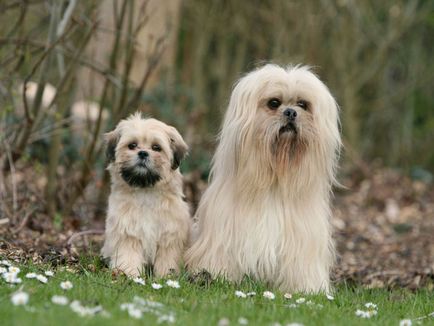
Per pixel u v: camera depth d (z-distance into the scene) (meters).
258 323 6.58
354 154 22.38
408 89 25.89
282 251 8.83
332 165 9.09
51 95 14.08
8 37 12.34
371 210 19.30
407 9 24.47
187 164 16.25
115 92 13.66
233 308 7.08
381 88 26.11
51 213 12.52
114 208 8.95
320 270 9.00
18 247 9.88
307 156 8.77
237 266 8.86
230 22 23.80
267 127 8.62
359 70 24.31
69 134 14.38
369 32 24.27
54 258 9.35
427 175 23.19
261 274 8.87
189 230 9.45
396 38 24.25
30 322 5.74
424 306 8.71
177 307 7.07
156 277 8.59
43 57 11.12
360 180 21.62
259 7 23.45
